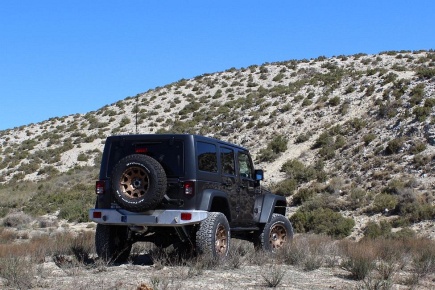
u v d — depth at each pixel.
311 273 10.17
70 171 51.19
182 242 11.12
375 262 11.18
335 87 49.22
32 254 12.28
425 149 31.86
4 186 50.66
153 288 7.59
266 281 8.73
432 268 10.69
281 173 36.09
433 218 24.55
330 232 25.14
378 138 35.47
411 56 60.62
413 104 37.75
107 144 10.96
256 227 12.56
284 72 65.31
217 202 11.17
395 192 28.20
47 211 36.78
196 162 10.48
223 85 65.00
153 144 10.66
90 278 9.03
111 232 11.21
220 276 9.38
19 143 65.44
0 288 8.25
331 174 33.31
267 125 45.94
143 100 68.06
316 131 41.25
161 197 10.18
